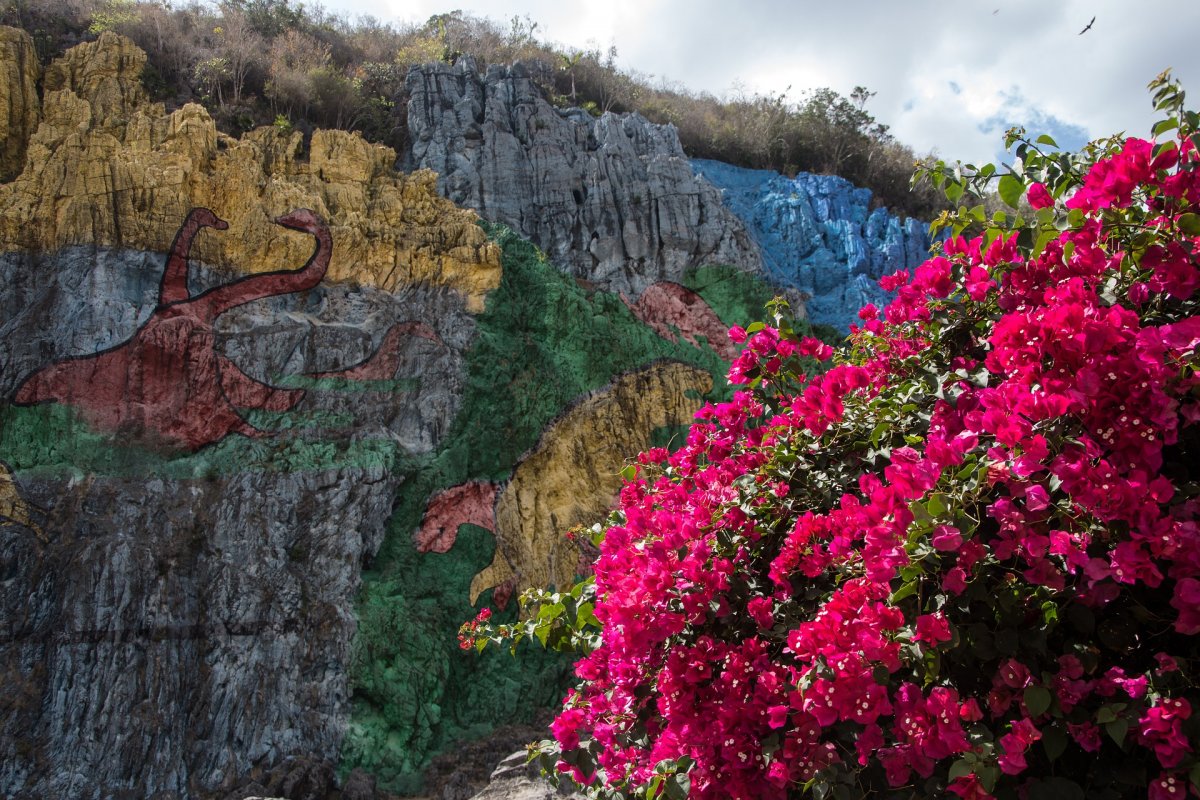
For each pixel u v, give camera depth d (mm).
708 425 4852
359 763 12023
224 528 12930
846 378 3465
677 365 17875
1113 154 3082
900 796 2725
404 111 20359
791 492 3574
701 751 2934
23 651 11469
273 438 13836
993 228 3295
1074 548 2412
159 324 13492
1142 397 2377
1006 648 2514
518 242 17703
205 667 12117
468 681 13711
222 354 13828
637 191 19484
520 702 13633
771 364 4281
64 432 12727
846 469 3516
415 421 14922
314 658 12547
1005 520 2486
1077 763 2617
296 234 15023
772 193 22594
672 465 4738
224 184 14883
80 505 12320
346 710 12336
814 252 21688
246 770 11625
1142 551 2350
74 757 11062
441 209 17391
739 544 3443
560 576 15102
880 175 25766
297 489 13508
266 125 18000
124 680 11570
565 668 14203
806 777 2738
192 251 14156
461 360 15555
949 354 3504
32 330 13047
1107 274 2873
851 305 20531
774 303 4406
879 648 2447
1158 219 2871
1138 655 2658
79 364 12984
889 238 21969
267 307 14586
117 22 18453
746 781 2842
